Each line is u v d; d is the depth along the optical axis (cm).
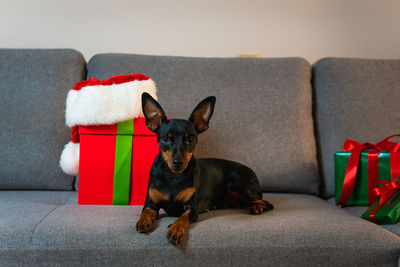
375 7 301
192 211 158
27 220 149
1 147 215
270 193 233
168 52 288
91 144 193
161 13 288
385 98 237
